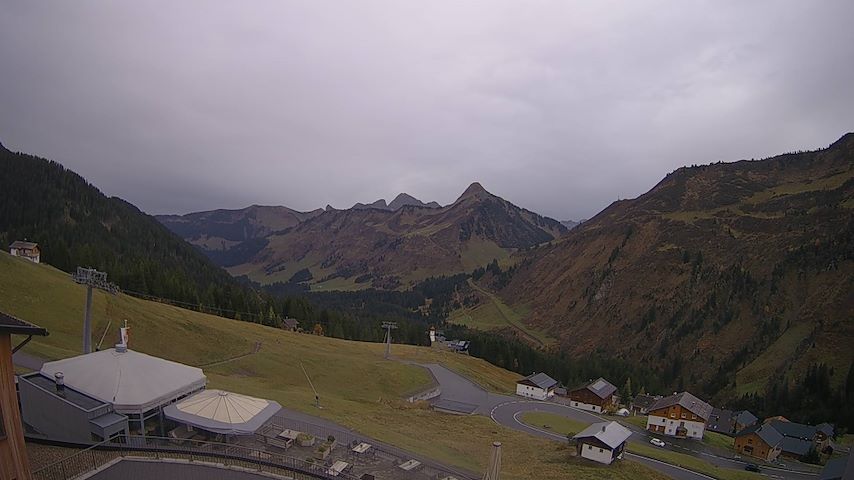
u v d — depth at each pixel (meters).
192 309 122.19
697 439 83.38
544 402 94.25
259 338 93.75
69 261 124.44
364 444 39.06
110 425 29.98
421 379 90.19
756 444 79.31
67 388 32.44
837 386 122.75
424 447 44.59
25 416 31.73
